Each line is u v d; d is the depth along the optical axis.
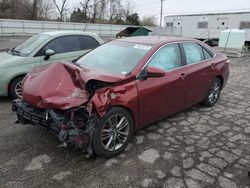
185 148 3.57
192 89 4.49
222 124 4.48
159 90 3.70
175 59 4.16
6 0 42.81
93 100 2.91
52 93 2.96
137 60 3.65
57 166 3.04
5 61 5.27
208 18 24.83
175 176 2.93
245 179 2.92
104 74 3.33
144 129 4.13
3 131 3.89
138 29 20.44
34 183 2.73
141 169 3.04
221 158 3.34
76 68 3.25
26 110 3.23
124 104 3.21
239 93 6.70
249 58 15.19
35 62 5.48
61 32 6.19
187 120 4.59
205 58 4.93
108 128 3.17
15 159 3.15
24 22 27.59
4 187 2.66
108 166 3.08
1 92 5.18
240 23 22.41
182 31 27.61
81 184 2.74
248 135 4.07
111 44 4.37
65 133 2.83
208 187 2.77
